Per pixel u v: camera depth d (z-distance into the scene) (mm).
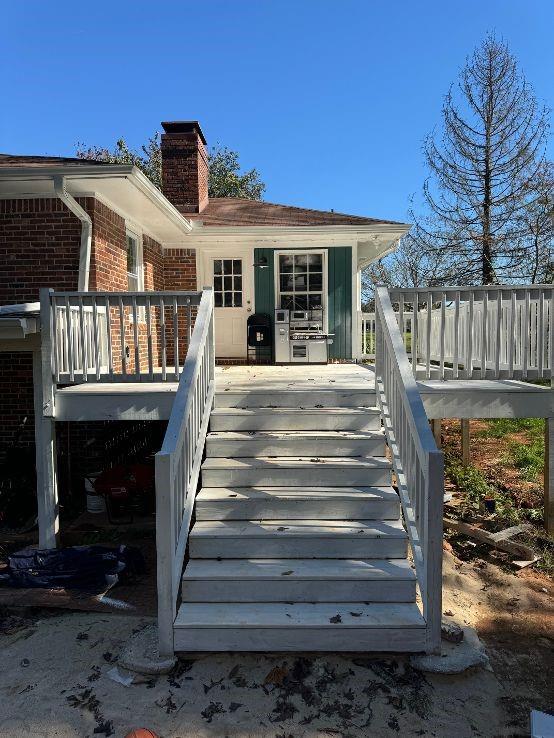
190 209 11023
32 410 7273
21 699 3146
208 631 3381
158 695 3133
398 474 4246
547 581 4680
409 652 3400
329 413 5109
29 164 7137
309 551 3979
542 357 5273
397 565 3840
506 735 2832
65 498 6855
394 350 4543
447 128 17594
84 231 6660
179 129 11062
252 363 9844
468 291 5285
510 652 3605
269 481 4559
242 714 2973
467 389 5344
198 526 4152
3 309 5453
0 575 4699
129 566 4777
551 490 5543
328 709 3004
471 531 5500
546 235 17078
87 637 3834
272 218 10281
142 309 8523
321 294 9898
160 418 5406
